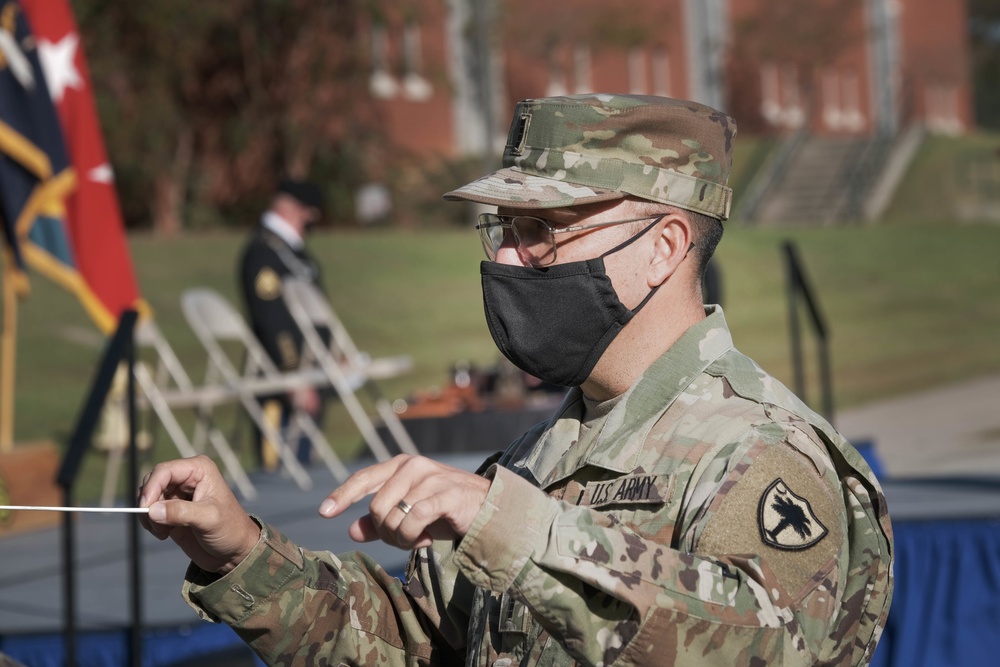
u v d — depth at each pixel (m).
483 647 2.55
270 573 2.59
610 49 40.06
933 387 19.08
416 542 2.02
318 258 25.39
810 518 2.16
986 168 44.91
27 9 9.53
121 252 9.82
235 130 30.73
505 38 37.84
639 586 1.97
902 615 6.66
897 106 52.38
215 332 10.83
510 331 2.54
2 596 6.58
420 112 35.59
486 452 11.06
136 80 28.88
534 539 1.99
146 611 6.04
